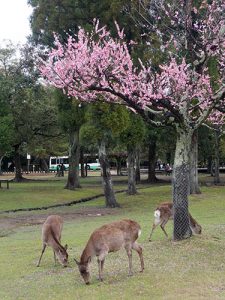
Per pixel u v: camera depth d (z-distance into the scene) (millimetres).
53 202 26109
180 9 12070
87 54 10875
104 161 23984
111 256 10148
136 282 8266
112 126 22703
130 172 29531
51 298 7699
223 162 68750
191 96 11500
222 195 27750
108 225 8586
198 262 9523
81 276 8625
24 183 40594
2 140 29578
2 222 18516
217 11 11906
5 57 35094
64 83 10859
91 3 24734
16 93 35344
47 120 38625
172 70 11156
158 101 11031
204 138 37094
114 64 10984
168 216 12422
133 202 25859
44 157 62750
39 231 15930
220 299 7320
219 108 11711
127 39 24203
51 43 28500
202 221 16672
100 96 12312
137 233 8891
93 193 31875
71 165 34156
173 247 10711
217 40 11547
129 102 11133
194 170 28406
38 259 10570
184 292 7691
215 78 15352
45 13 26281
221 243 11109
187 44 12250
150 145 40375
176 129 11633
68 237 13617
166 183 40594
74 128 29734
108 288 8031
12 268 9812
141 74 11578
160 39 16531
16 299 7750
